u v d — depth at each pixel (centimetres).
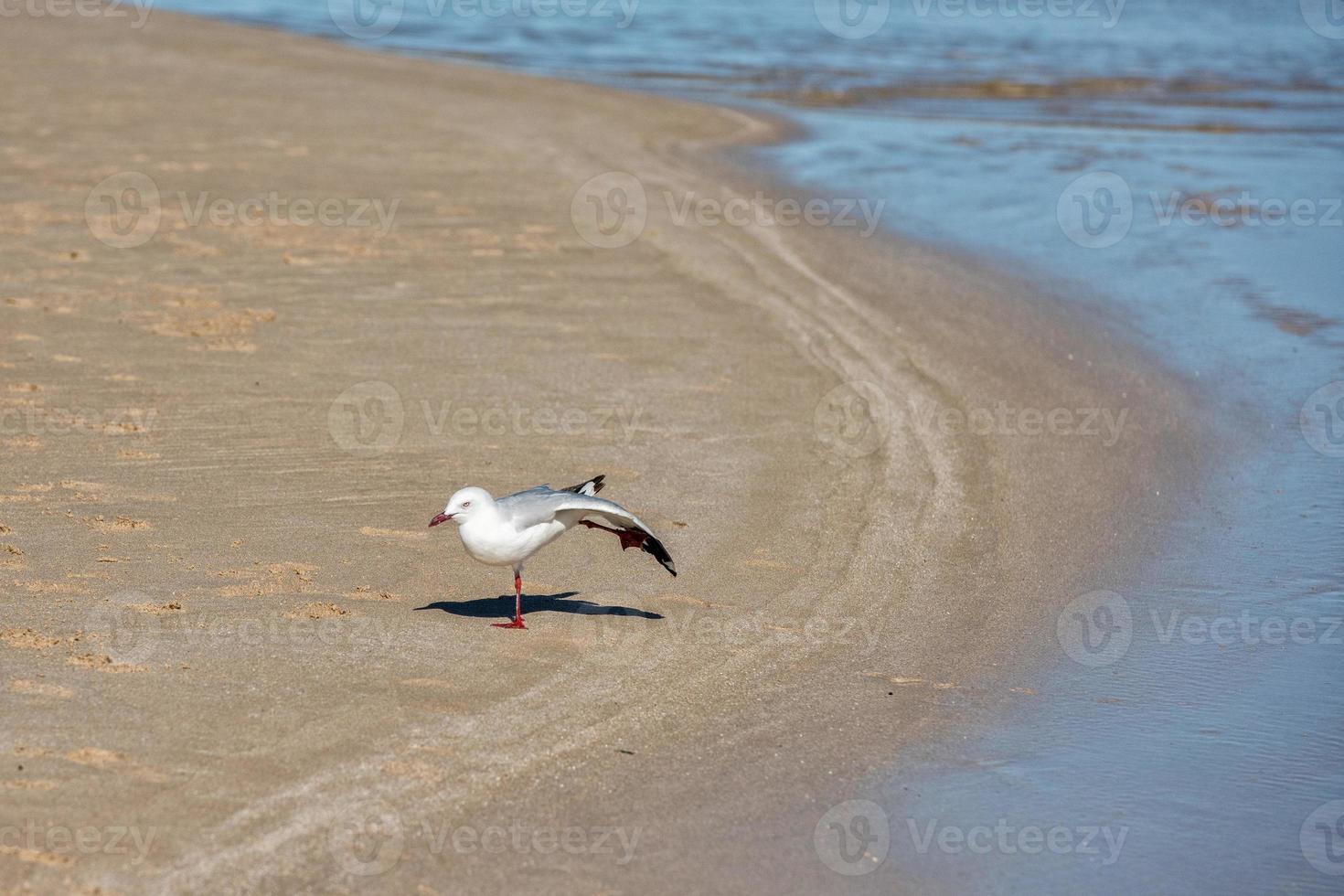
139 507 945
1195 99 2934
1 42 2952
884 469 1090
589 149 2223
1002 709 755
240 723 681
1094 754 713
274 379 1203
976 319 1492
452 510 757
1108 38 4062
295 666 742
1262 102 2889
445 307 1423
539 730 699
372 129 2277
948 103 2841
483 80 2812
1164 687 787
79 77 2608
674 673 768
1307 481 1105
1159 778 693
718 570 905
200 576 845
